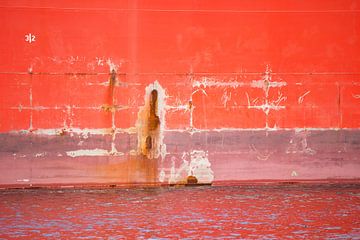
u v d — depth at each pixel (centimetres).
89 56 4378
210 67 4466
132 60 4412
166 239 2955
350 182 4550
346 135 4544
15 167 4331
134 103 4416
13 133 4331
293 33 4509
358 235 3033
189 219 3384
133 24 4409
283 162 4512
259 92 4497
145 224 3262
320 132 4528
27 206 3759
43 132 4353
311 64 4522
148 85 4425
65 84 4369
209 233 3067
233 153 4488
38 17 4341
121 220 3359
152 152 4434
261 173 4503
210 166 4478
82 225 3244
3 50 4312
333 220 3359
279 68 4503
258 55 4491
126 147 4412
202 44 4456
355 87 4544
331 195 4112
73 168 4378
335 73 4531
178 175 4453
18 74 4331
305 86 4522
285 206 3744
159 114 4438
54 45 4356
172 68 4444
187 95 4453
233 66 4481
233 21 4472
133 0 4403
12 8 4316
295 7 4506
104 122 4400
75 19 4369
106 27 4391
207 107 4469
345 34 4534
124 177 4412
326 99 4531
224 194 4156
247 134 4494
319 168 4531
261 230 3131
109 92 4400
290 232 3091
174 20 4434
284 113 4509
